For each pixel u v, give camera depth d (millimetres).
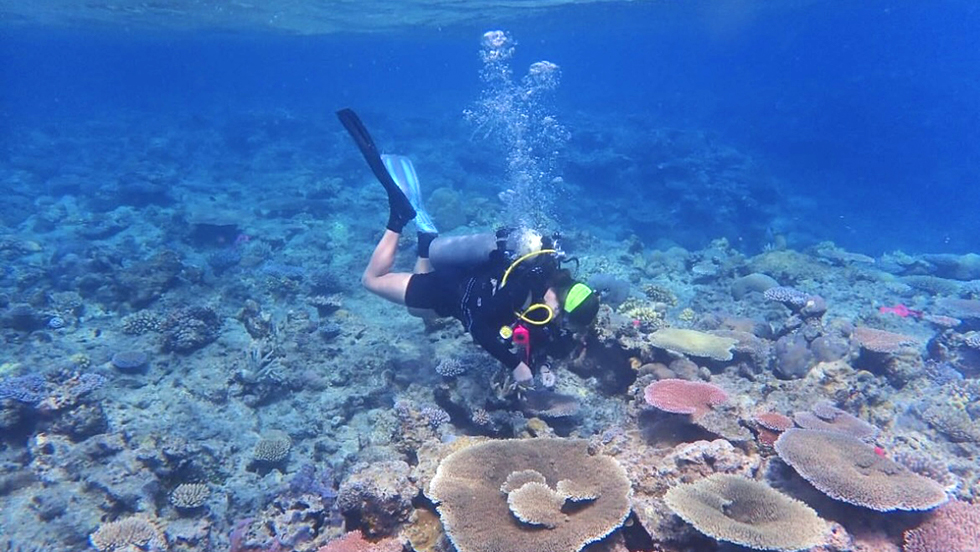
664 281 12789
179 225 16109
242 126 34500
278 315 10211
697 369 5891
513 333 4148
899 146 48031
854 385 5805
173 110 53500
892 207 40344
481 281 4715
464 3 31672
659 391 4910
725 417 4633
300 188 22781
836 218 35281
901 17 63312
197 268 11656
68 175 24047
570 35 60906
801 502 3352
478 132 36125
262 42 63406
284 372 7789
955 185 45188
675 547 3379
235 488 5898
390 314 10078
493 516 3541
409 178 7480
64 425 6141
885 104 53812
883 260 15555
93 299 10789
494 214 19516
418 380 7484
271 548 4160
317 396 7492
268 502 5664
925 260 14844
